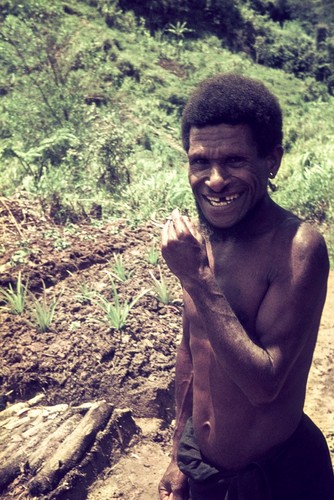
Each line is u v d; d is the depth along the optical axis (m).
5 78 13.15
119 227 6.73
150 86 17.78
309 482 2.43
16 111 11.47
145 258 6.05
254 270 2.24
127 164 9.77
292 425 2.38
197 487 2.50
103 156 9.30
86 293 5.35
